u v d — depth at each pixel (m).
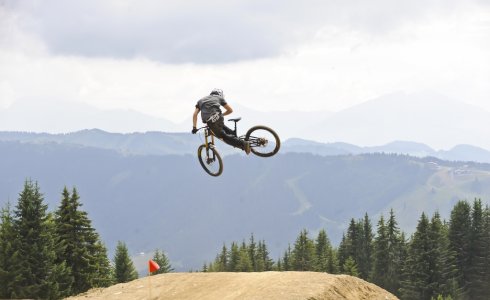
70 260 44.94
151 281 19.52
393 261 75.94
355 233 86.44
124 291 18.86
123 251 65.44
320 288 16.19
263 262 97.06
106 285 48.03
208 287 17.98
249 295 16.23
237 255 95.31
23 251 41.34
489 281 69.00
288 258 94.94
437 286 62.09
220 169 15.09
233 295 16.72
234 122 14.83
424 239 63.31
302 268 85.19
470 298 69.31
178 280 19.06
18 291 39.91
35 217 42.62
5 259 40.56
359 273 78.19
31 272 41.03
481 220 70.69
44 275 41.53
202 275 19.30
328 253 82.19
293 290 15.98
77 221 45.03
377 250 76.94
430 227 64.38
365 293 17.66
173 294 17.83
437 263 62.47
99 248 46.41
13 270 40.28
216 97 14.77
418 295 62.56
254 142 14.57
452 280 62.34
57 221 45.59
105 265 53.16
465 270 70.00
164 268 86.62
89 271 45.56
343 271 83.19
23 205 42.50
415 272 63.03
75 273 44.81
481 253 69.88
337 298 16.12
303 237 87.31
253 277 18.20
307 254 85.75
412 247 65.12
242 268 88.88
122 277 64.50
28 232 41.81
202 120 14.71
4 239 41.44
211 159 15.17
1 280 39.81
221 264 98.81
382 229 76.88
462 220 71.44
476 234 70.00
